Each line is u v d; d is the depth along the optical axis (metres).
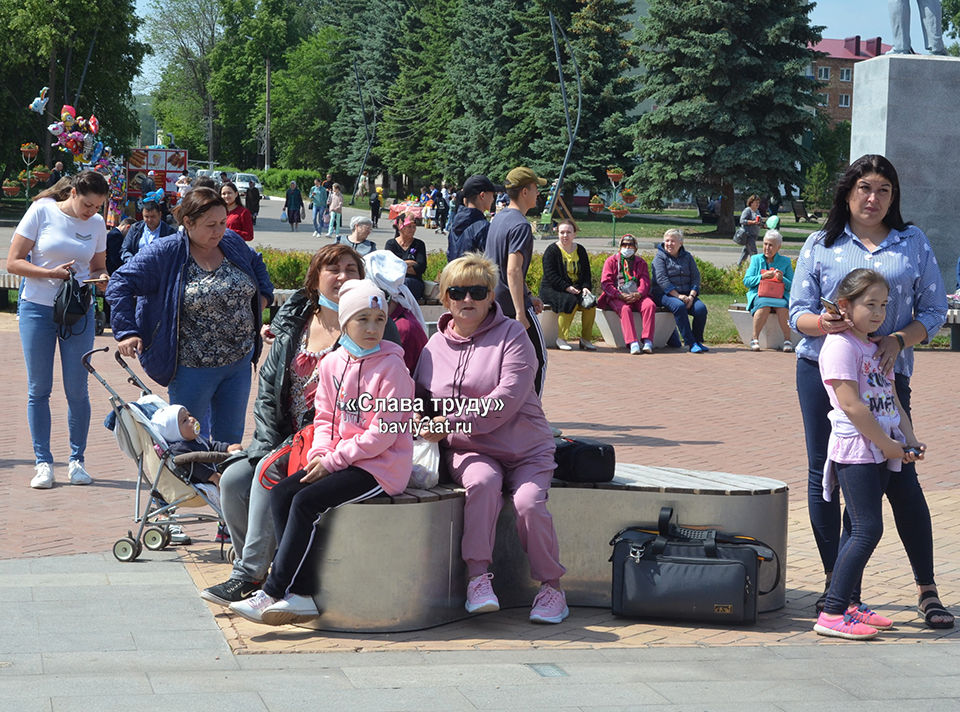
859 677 4.83
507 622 5.74
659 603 5.65
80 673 4.61
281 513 5.42
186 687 4.42
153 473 6.64
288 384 5.89
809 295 5.98
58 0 53.00
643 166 49.44
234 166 114.19
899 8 19.55
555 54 53.81
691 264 17.06
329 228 43.16
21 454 9.32
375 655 5.10
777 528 5.96
